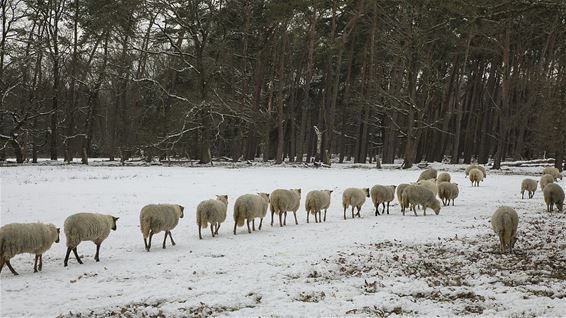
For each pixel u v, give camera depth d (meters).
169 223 13.80
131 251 13.45
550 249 12.91
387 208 20.69
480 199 24.48
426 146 62.03
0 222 16.75
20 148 44.62
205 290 9.31
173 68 47.38
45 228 11.12
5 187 24.72
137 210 19.80
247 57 53.69
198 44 46.44
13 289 9.48
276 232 16.39
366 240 14.75
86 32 46.00
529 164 48.56
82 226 11.72
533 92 48.06
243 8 49.19
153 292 9.21
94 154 66.75
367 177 33.69
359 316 7.75
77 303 8.55
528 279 9.96
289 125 68.12
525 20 20.08
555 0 11.42
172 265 11.56
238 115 47.28
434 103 57.69
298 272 10.72
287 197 17.69
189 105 45.75
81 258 12.61
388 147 53.38
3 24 43.22
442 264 11.56
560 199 20.02
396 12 51.19
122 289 9.44
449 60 52.81
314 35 51.94
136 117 50.34
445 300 8.71
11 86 46.62
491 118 62.06
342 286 9.54
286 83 62.19
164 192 24.80
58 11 45.78
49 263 12.02
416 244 14.10
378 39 50.56
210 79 46.94
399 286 9.53
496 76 57.62
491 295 8.80
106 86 51.41
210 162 46.59
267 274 10.58
